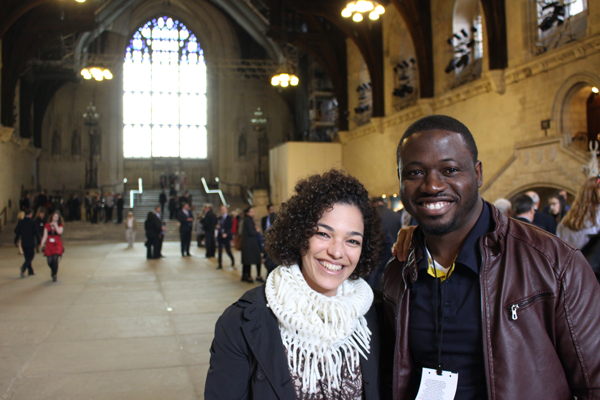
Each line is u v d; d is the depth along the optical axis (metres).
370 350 1.54
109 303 7.07
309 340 1.40
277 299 1.43
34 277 9.65
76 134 30.72
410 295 1.55
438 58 16.91
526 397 1.27
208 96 33.97
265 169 32.81
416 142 1.41
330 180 1.50
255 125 30.53
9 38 19.70
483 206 1.52
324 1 20.03
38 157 29.84
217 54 33.06
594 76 10.53
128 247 17.05
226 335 1.43
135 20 32.78
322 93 26.84
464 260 1.40
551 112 11.80
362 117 23.34
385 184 20.38
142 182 32.84
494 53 13.55
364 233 1.58
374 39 20.70
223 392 1.36
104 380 3.86
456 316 1.42
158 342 4.99
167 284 8.88
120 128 31.78
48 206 22.73
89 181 29.11
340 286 1.57
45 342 4.94
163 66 33.69
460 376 1.40
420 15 17.05
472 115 14.98
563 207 8.07
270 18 21.53
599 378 1.24
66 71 25.00
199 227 17.42
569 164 11.03
